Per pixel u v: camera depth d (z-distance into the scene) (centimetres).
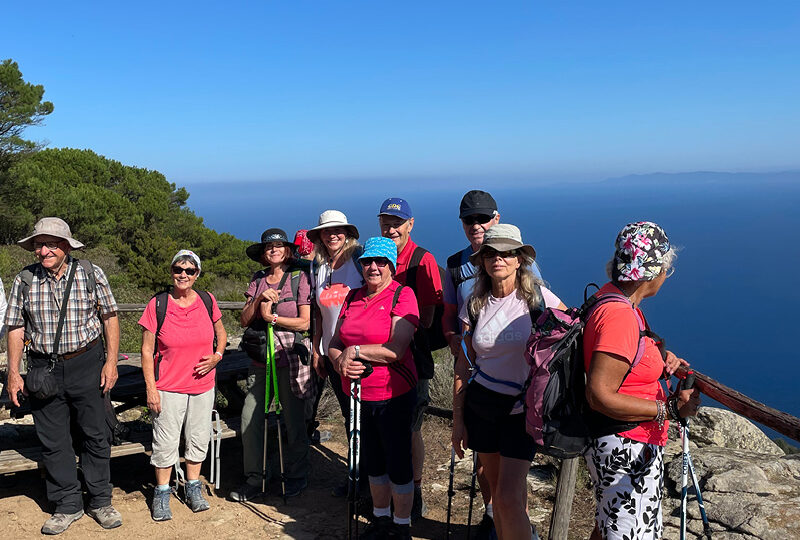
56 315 397
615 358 240
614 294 255
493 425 330
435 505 457
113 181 3238
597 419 254
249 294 475
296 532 412
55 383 393
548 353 271
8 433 570
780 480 427
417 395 402
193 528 417
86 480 418
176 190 3412
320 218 441
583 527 408
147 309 429
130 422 664
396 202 436
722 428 554
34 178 2295
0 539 391
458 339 394
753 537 354
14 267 1792
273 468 502
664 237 252
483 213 393
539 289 326
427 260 441
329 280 442
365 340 374
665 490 439
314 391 485
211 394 448
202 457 448
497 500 314
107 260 2489
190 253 438
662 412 244
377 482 382
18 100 1920
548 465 504
